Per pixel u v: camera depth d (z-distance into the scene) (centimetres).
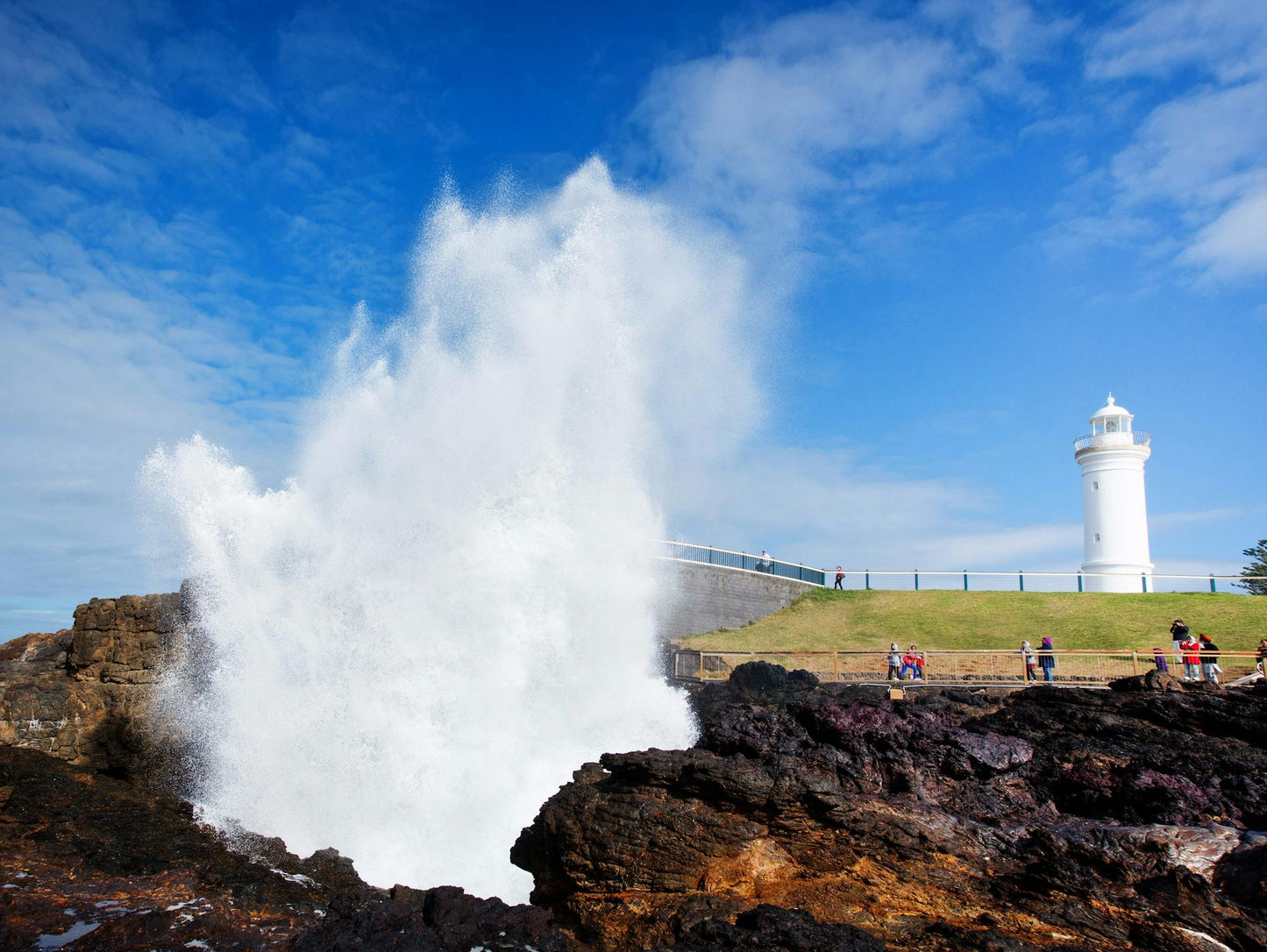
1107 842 768
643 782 925
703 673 2073
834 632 2730
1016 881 763
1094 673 2033
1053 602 2859
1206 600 2700
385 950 639
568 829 896
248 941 656
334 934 670
